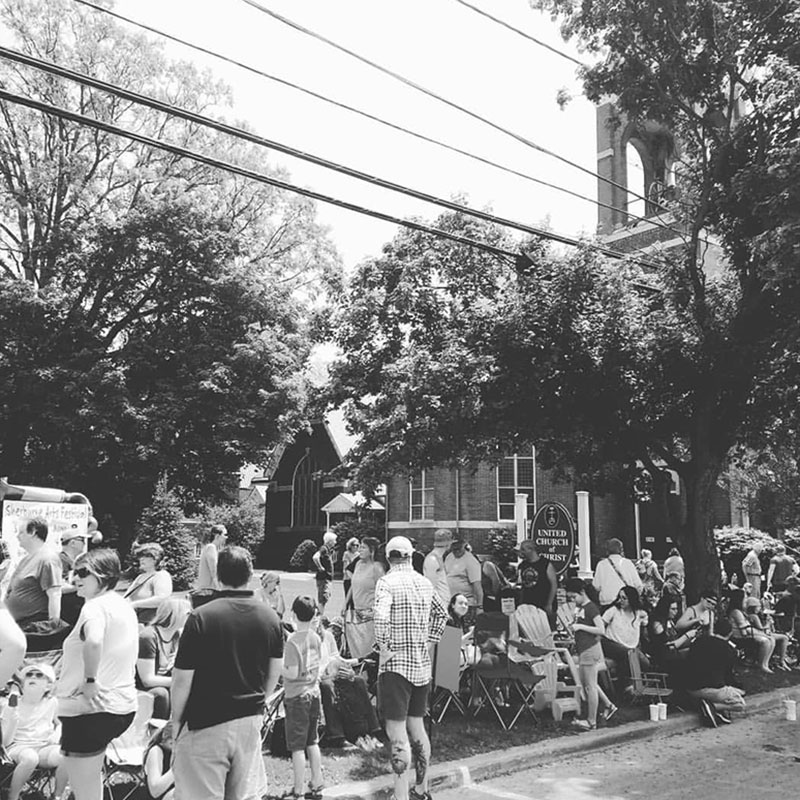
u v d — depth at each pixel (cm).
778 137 1176
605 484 1588
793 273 1046
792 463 2225
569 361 1281
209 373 2623
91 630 496
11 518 1404
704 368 1292
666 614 1218
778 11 1191
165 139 3025
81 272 2795
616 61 1341
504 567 2762
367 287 1519
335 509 3847
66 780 606
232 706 449
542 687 1010
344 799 688
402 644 662
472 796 746
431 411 1276
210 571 1011
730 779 808
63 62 2833
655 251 1426
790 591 1641
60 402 2548
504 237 1450
